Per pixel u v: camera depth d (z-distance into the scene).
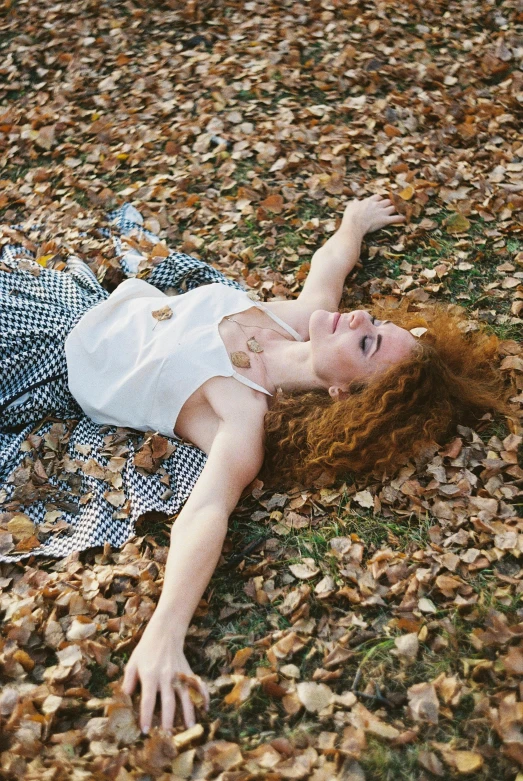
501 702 1.97
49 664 2.16
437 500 2.51
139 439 2.74
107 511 2.55
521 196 3.71
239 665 2.13
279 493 2.63
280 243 3.71
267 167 4.17
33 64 5.22
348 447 2.53
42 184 4.29
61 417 2.87
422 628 2.17
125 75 5.05
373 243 3.63
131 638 2.18
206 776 1.86
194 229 3.84
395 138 4.24
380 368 2.59
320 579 2.35
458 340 2.84
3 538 2.44
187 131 4.45
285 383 2.72
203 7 5.47
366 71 4.74
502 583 2.27
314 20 5.27
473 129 4.20
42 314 2.89
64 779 1.85
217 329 2.68
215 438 2.48
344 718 1.99
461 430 2.70
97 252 3.65
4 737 1.95
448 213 3.74
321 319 2.65
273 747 1.92
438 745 1.92
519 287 3.31
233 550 2.48
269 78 4.81
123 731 1.96
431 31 5.04
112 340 2.76
